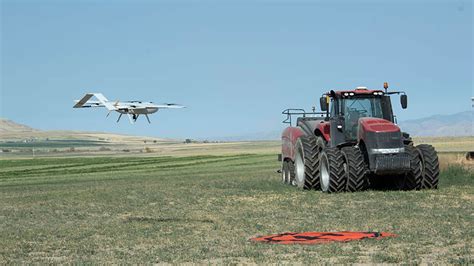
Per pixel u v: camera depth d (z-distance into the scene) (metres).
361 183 21.89
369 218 15.64
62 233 14.88
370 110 23.47
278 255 11.18
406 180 22.44
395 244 11.95
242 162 62.38
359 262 10.41
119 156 107.00
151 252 11.95
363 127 21.89
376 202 19.05
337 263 10.34
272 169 45.19
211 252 11.71
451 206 17.72
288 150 27.02
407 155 21.45
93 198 23.75
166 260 11.14
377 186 23.33
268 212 17.67
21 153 153.12
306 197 21.30
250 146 155.50
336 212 17.11
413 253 10.99
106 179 40.91
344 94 23.47
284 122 27.80
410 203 18.55
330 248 11.54
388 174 21.67
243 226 15.08
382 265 10.18
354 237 12.67
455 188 22.48
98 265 10.83
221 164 59.69
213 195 23.36
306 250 11.51
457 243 11.93
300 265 10.26
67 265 10.95
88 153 142.50
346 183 22.16
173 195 23.91
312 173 24.17
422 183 22.22
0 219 18.09
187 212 18.39
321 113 27.41
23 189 32.47
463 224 14.25
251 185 27.39
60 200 23.41
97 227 15.73
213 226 15.21
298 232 13.80
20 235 14.66
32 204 22.34
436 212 16.42
